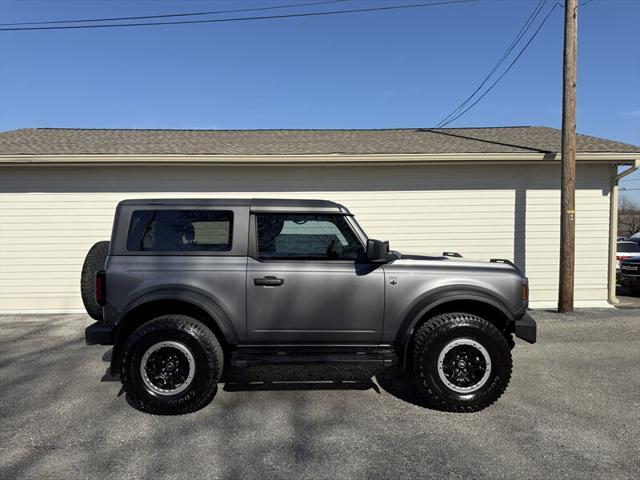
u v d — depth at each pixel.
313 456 3.14
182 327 3.84
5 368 5.05
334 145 9.27
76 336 6.50
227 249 4.03
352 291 3.99
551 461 3.05
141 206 4.09
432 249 8.64
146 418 3.76
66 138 9.87
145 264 3.94
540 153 8.21
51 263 8.34
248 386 4.53
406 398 4.21
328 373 4.92
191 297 3.89
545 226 8.62
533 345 5.89
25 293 8.34
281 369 5.05
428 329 3.94
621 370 4.92
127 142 9.45
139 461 3.07
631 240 12.98
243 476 2.89
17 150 8.27
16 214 8.28
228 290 3.93
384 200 8.60
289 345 4.04
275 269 3.97
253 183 8.52
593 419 3.71
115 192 8.39
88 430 3.54
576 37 7.86
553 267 8.65
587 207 8.60
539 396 4.21
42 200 8.30
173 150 8.52
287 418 3.77
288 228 4.11
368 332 4.03
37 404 4.05
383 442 3.35
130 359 3.81
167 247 4.02
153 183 8.44
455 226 8.63
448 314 4.04
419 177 8.59
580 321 7.25
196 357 3.82
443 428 3.57
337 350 4.08
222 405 4.05
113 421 3.71
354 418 3.77
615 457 3.09
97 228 8.38
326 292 3.98
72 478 2.86
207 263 3.96
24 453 3.18
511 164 8.53
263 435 3.46
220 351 3.96
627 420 3.68
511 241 8.63
